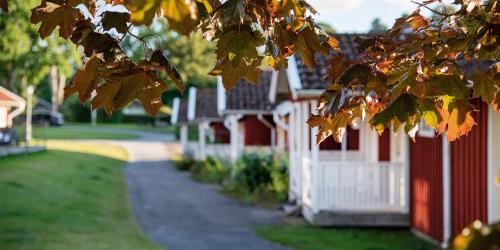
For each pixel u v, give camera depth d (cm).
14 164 2344
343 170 1338
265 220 1519
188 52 6838
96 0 193
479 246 166
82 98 194
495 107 231
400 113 198
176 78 192
